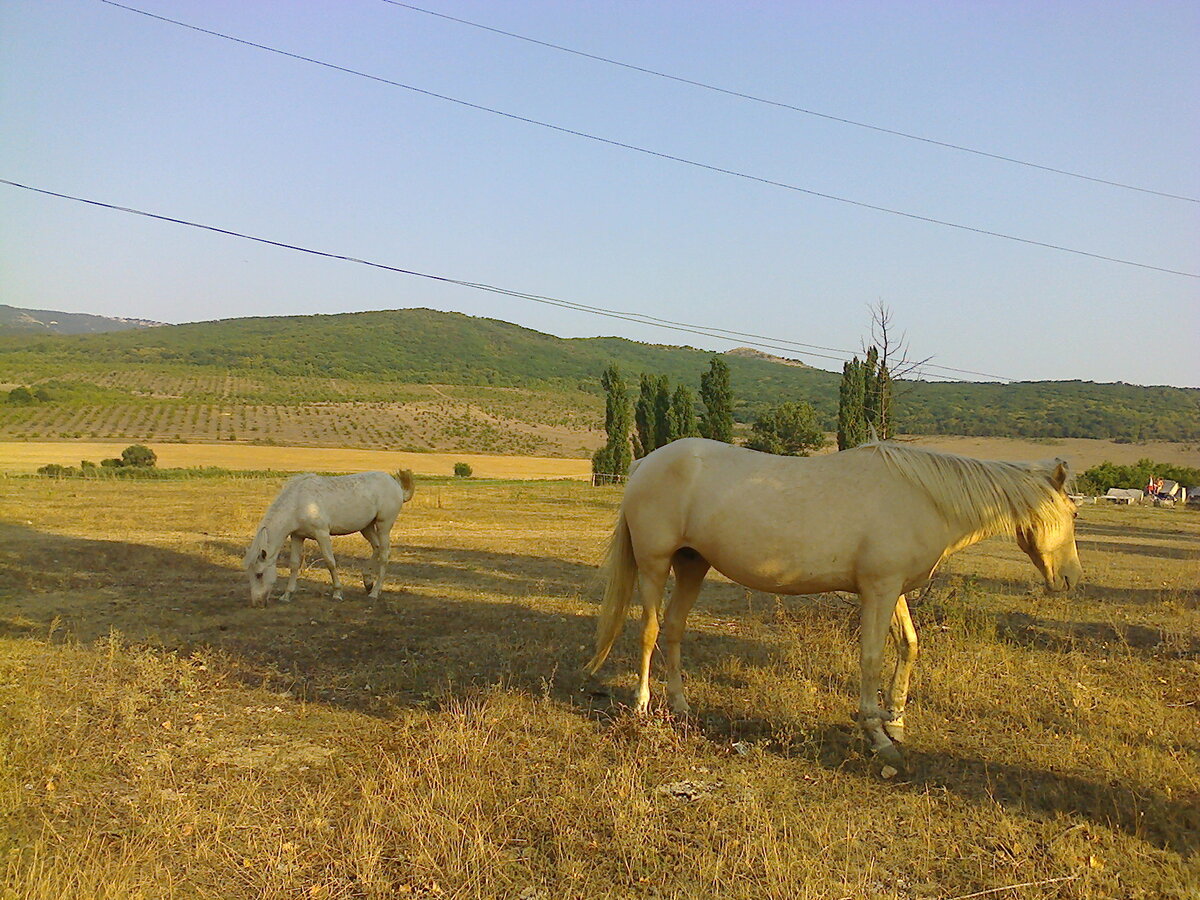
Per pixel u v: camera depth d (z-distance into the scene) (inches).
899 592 214.2
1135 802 181.3
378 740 214.1
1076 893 148.0
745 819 170.6
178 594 400.8
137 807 174.7
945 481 214.1
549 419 4443.9
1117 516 1512.1
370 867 149.5
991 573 556.4
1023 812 179.5
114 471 1566.2
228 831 164.7
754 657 295.0
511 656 291.4
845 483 215.3
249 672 271.6
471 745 203.3
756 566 217.2
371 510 400.5
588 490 1596.9
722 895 146.1
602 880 150.9
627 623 352.2
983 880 152.7
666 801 182.7
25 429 2930.6
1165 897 148.0
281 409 3937.0
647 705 235.1
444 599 405.7
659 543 229.5
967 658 291.0
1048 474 226.2
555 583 466.3
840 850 161.8
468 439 3602.4
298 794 181.6
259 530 371.2
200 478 1578.5
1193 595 490.0
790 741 217.0
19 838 159.8
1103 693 264.1
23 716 219.5
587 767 195.8
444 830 161.8
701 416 1914.4
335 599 395.2
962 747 217.3
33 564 476.4
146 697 241.0
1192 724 236.7
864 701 214.1
